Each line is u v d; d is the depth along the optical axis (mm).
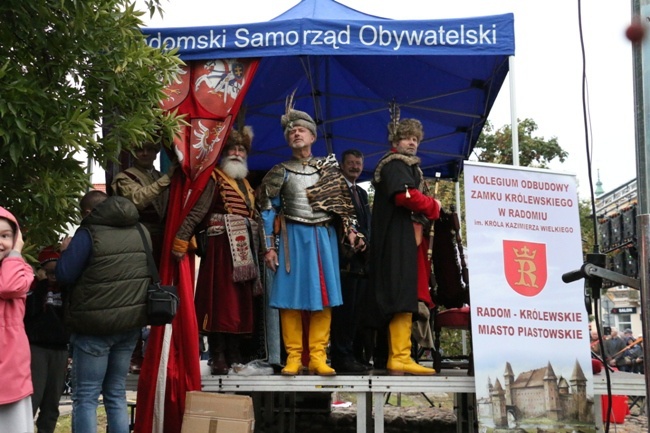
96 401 4324
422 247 5391
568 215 5344
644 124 3004
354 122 9125
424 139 9078
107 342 4328
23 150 4133
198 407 4746
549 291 5180
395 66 7852
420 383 5156
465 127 8820
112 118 4645
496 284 5117
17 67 4293
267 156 9586
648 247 2998
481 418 4918
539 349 5074
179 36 5488
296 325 5266
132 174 5277
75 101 4387
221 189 5293
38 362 5543
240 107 5543
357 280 5633
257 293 5320
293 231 5195
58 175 4266
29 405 3809
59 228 4574
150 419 4965
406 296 5133
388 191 5188
